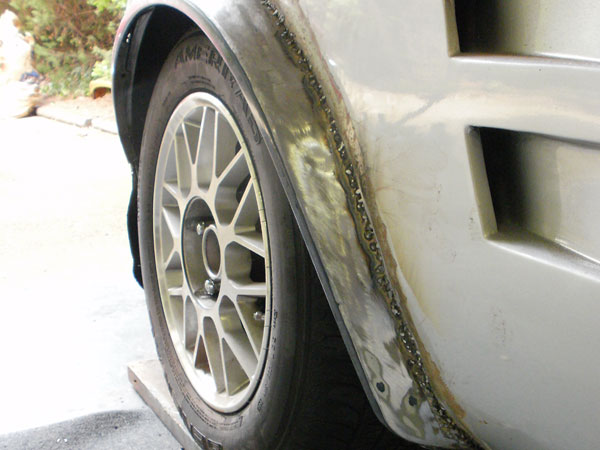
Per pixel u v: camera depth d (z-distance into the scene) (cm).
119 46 171
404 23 99
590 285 82
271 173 126
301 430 131
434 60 95
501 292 92
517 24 90
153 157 181
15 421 194
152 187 185
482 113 90
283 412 130
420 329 104
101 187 481
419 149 98
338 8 108
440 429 110
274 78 115
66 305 278
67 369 226
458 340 99
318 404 129
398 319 108
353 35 106
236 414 149
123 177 509
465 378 100
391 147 102
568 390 87
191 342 178
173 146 171
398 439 139
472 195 93
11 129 735
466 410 103
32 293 292
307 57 115
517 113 86
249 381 152
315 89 113
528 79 85
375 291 108
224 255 151
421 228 100
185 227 170
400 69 100
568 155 86
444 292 99
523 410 94
